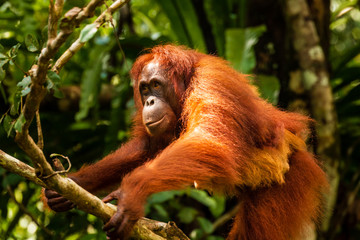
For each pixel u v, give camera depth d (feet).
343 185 29.30
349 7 31.96
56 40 9.77
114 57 32.86
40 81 10.00
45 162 11.21
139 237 13.79
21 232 28.40
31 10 25.35
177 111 17.34
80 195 12.38
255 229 18.17
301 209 18.72
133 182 13.00
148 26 38.09
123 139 27.40
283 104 28.40
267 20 30.17
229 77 16.65
